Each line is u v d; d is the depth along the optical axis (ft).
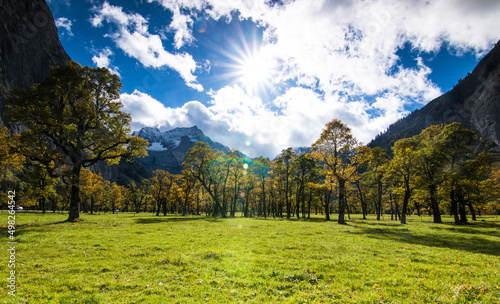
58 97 105.70
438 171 144.36
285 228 102.78
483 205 149.18
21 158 103.96
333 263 42.65
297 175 226.99
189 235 73.97
